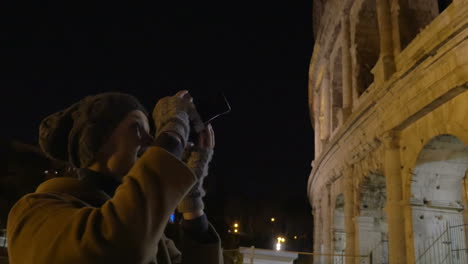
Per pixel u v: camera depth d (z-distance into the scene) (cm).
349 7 2292
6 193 2441
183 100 193
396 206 1419
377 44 2125
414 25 1584
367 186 1909
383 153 1620
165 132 172
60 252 139
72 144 204
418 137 1356
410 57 1348
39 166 2516
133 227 140
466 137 1100
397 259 1359
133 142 202
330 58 2886
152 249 148
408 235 1362
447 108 1198
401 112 1405
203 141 217
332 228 2523
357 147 1864
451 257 1341
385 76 1518
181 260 220
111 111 200
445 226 1368
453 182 1405
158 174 152
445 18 1124
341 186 2331
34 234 151
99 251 136
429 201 1390
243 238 6656
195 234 222
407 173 1409
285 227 6869
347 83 2178
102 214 145
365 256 1866
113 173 198
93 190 191
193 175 163
